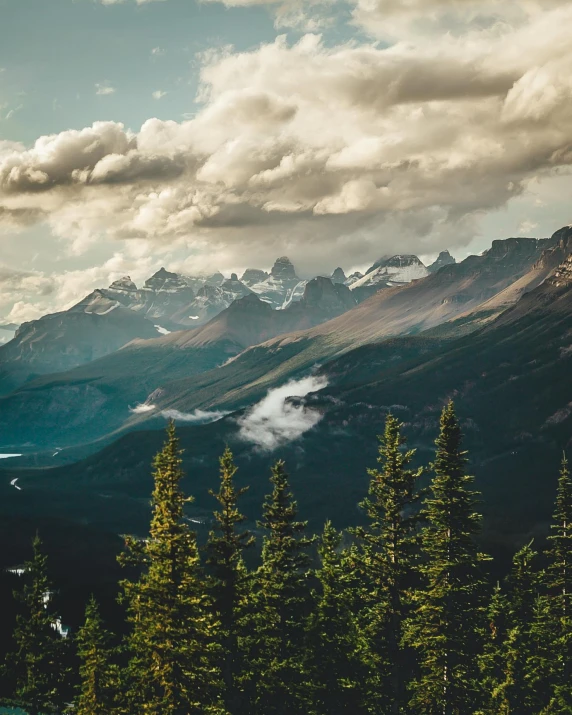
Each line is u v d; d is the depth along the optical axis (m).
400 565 60.66
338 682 61.97
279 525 62.62
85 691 57.12
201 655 51.38
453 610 60.38
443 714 60.94
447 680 60.41
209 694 53.25
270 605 60.41
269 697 59.69
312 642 61.66
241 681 58.44
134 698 54.50
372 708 63.34
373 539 61.66
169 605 51.25
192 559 52.28
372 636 62.53
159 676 50.78
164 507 52.59
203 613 52.12
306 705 61.38
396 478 61.44
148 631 51.16
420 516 61.06
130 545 54.00
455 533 61.06
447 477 61.97
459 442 62.69
